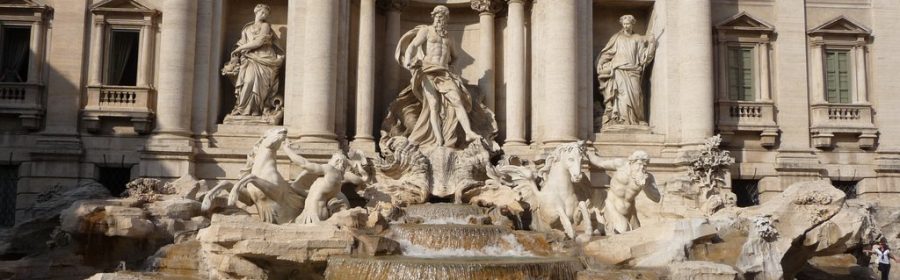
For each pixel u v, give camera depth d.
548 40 29.11
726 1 31.27
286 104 28.55
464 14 32.53
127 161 28.34
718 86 30.64
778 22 31.41
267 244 18.11
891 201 30.80
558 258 19.52
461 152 27.72
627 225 22.70
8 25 28.83
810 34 31.47
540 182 25.97
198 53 28.58
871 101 31.53
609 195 23.20
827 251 22.77
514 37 30.20
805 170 30.33
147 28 29.00
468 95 28.81
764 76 30.91
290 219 22.73
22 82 28.48
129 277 18.27
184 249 19.78
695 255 20.09
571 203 23.34
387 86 30.78
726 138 30.20
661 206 26.39
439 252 20.58
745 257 20.20
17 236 23.48
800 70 31.20
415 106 29.38
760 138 30.59
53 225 23.70
